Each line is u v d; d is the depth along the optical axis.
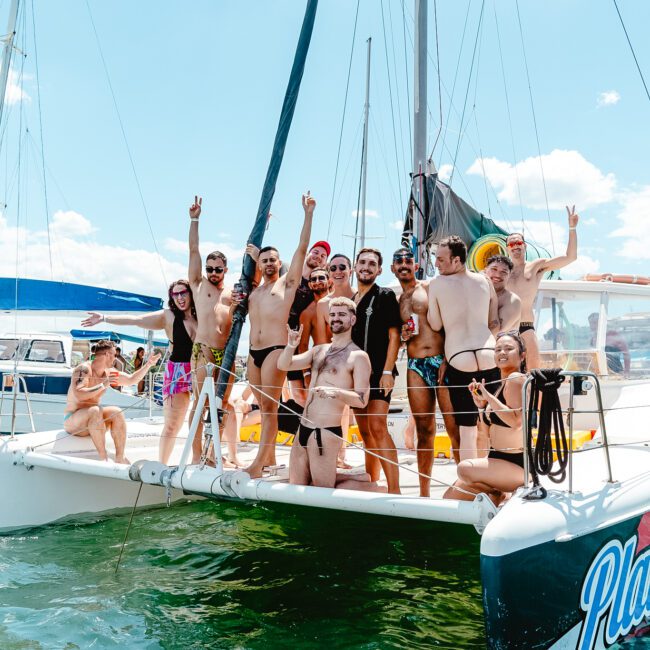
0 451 5.24
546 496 3.06
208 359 5.07
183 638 3.52
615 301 5.98
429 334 4.41
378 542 5.06
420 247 7.09
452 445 4.38
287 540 5.15
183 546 4.98
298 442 4.05
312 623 3.70
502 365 3.71
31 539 5.10
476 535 4.91
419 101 7.43
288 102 4.69
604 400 5.54
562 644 2.95
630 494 3.30
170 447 5.30
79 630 3.58
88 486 5.62
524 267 5.45
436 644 3.45
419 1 7.52
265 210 4.67
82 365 5.68
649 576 3.52
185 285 5.34
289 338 4.11
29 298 10.42
